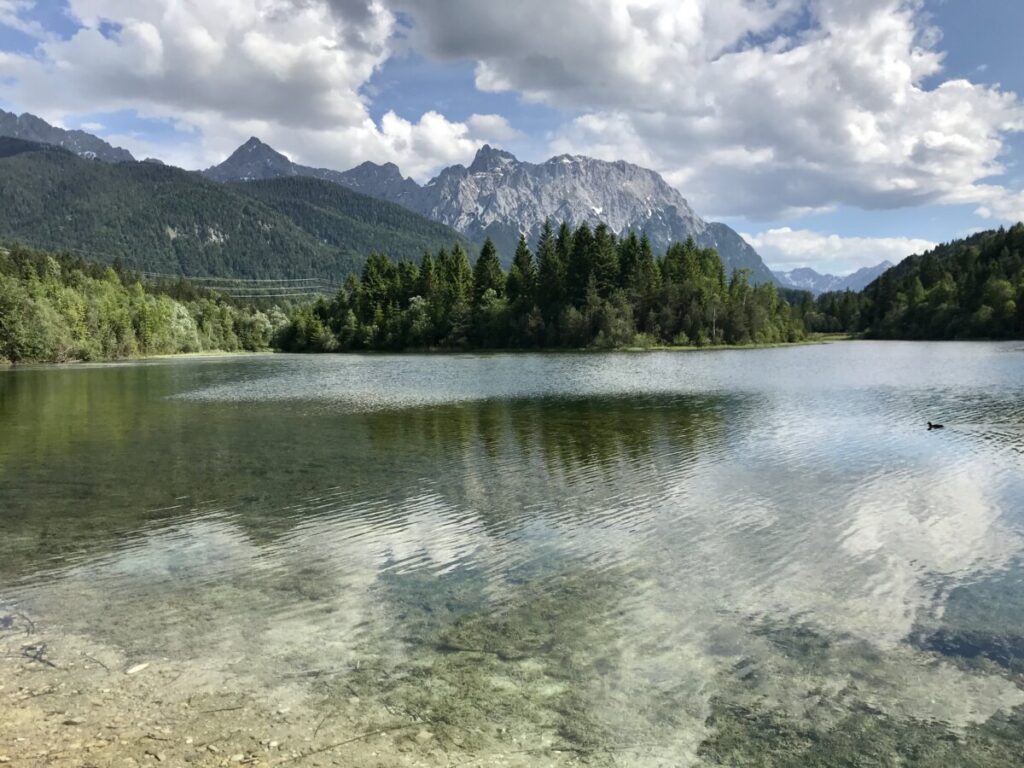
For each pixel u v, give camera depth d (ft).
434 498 60.08
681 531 49.34
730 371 218.79
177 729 24.39
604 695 27.02
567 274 439.22
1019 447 80.79
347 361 351.25
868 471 68.95
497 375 220.43
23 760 22.25
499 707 26.11
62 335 370.32
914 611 35.19
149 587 39.37
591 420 108.68
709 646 31.24
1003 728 24.90
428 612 35.40
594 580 39.88
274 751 23.03
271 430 103.09
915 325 522.88
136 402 149.59
